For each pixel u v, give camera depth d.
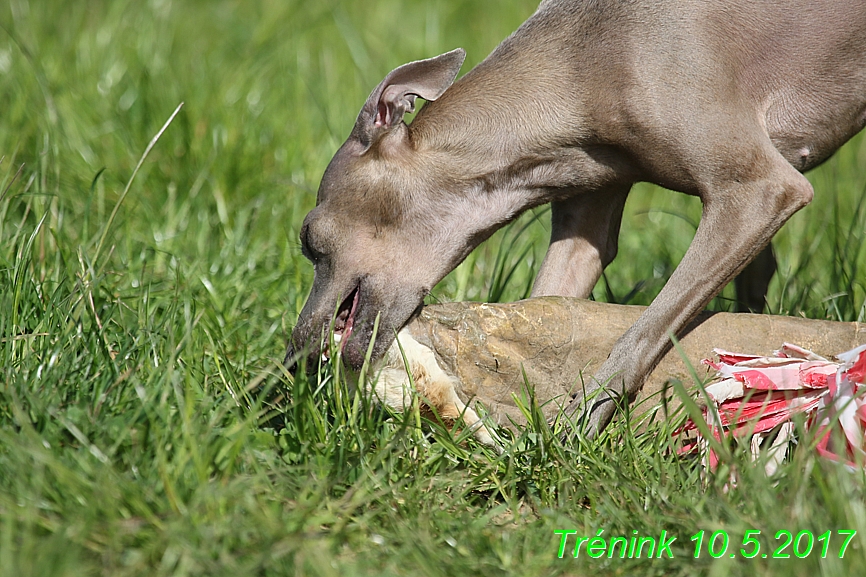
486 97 6.17
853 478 4.64
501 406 5.76
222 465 4.68
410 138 6.17
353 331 6.04
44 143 8.41
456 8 14.80
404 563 4.34
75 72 10.32
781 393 5.30
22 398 4.94
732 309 7.40
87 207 7.08
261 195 8.83
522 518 4.92
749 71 6.01
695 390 5.67
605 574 4.41
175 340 5.86
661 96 5.76
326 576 4.00
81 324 5.68
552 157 6.16
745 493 4.61
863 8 6.10
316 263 6.24
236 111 10.05
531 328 5.73
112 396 5.10
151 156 9.17
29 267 6.23
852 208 9.73
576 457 5.19
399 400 5.52
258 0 14.45
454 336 5.73
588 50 6.02
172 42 11.94
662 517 4.63
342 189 6.11
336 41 13.05
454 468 5.25
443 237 6.21
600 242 6.70
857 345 5.81
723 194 5.77
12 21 11.30
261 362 6.33
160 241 7.96
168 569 4.02
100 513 4.28
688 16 5.86
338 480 4.84
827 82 6.17
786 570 4.07
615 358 5.65
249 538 4.28
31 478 4.43
